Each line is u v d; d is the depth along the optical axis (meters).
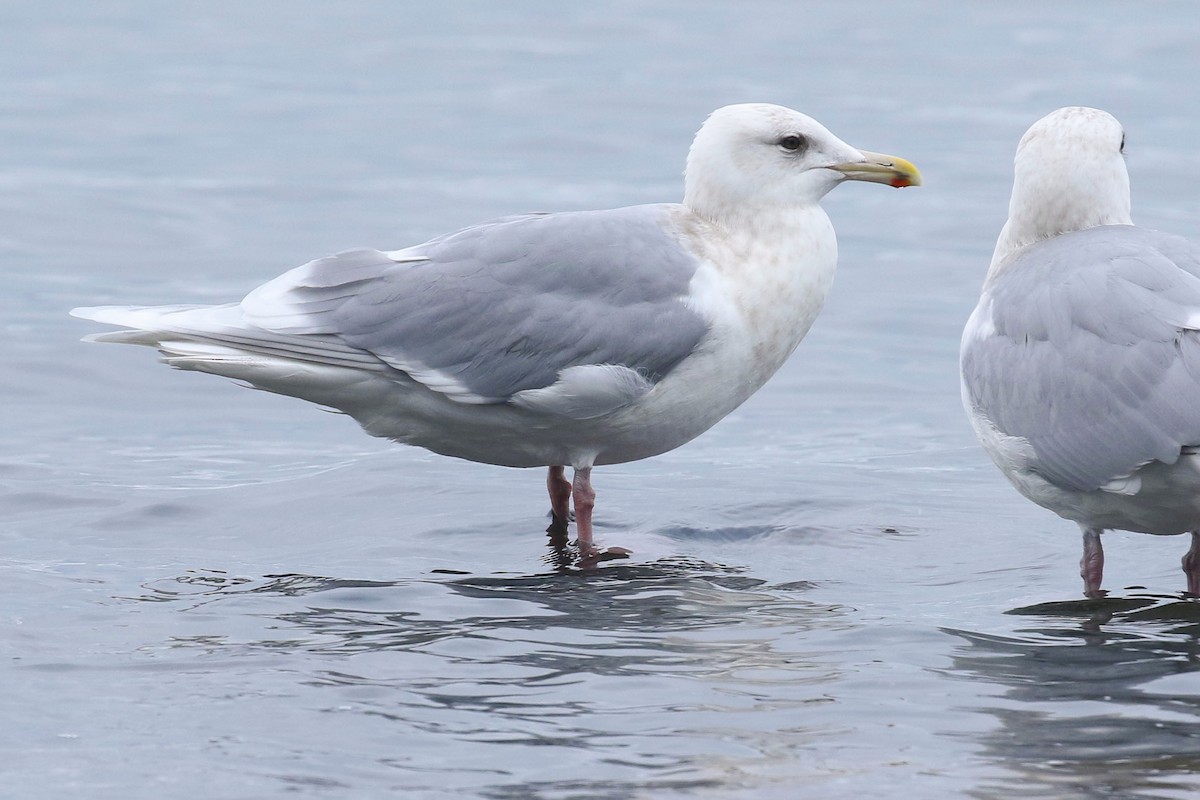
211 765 7.91
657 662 9.39
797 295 12.74
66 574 11.37
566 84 42.50
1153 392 9.92
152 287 22.89
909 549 12.35
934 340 20.77
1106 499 10.61
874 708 8.60
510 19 54.81
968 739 8.16
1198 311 10.01
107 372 18.55
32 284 22.81
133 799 7.55
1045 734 8.23
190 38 50.19
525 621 10.24
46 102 39.34
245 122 37.50
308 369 12.37
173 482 14.35
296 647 9.66
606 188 30.86
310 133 36.31
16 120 36.88
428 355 12.29
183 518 13.13
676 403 12.55
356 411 12.84
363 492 13.84
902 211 28.95
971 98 40.34
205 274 23.77
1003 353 11.04
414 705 8.67
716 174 12.75
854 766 7.83
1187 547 12.32
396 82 43.34
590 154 34.28
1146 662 9.38
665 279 12.33
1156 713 8.48
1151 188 29.97
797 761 7.91
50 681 9.05
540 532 12.89
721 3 58.41
